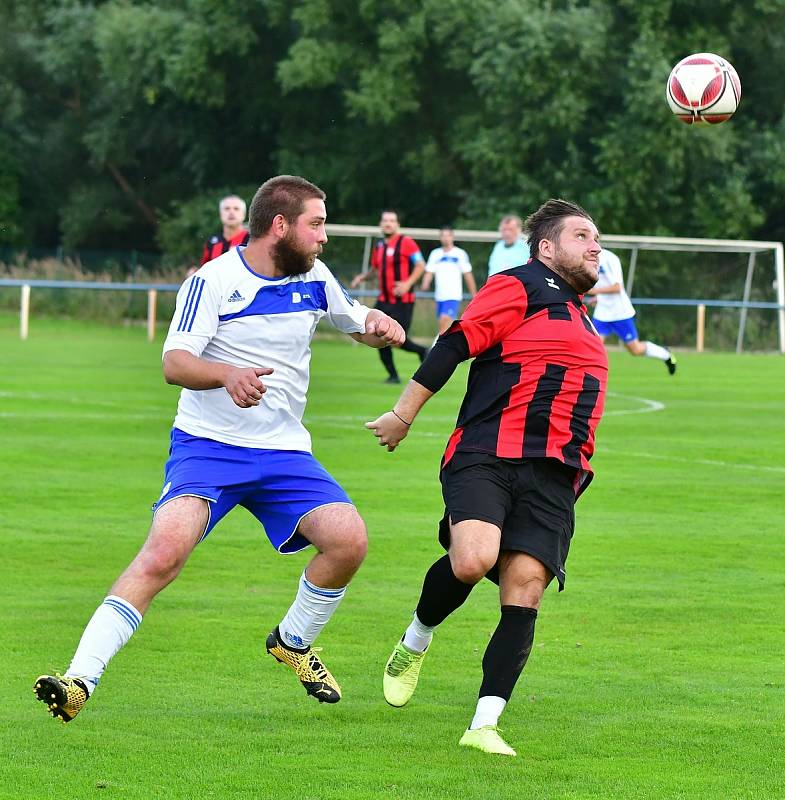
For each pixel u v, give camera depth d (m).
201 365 11.61
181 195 121.00
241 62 104.00
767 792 10.52
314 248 12.28
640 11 89.19
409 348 47.91
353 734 11.97
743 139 93.44
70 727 11.98
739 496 25.33
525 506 12.02
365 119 101.62
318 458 29.23
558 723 12.34
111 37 101.94
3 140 118.56
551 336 12.21
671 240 78.44
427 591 12.30
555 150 93.81
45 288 89.38
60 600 16.64
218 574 18.41
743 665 14.32
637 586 18.06
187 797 10.26
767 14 92.44
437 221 108.62
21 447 29.78
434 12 92.81
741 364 64.31
